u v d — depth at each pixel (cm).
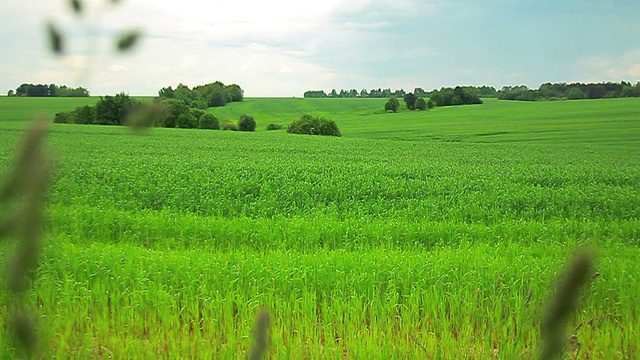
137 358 714
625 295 934
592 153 4944
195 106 8681
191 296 918
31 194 98
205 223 1541
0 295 671
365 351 734
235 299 923
